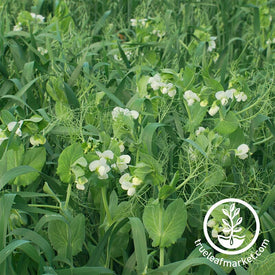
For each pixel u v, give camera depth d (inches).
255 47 141.6
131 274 64.0
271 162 86.1
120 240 67.1
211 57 128.7
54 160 80.9
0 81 106.0
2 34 111.7
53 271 54.9
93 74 102.5
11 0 154.5
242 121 86.0
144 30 136.0
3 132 63.7
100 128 78.2
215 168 69.4
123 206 65.2
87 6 166.6
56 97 88.2
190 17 158.2
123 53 111.3
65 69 100.4
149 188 69.5
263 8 157.1
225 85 100.0
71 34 128.6
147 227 60.2
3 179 59.6
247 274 59.3
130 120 68.3
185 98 75.2
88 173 59.4
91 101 83.9
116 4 168.6
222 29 164.1
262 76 102.3
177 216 59.8
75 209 69.8
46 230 70.5
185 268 58.9
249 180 77.4
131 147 69.8
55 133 76.1
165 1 155.6
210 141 70.2
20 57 107.8
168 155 76.0
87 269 57.3
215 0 174.1
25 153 65.7
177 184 75.4
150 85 84.7
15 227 65.5
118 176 70.3
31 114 83.6
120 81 98.8
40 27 139.2
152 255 64.7
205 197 70.5
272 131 80.4
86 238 71.7
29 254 56.8
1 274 54.9
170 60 120.7
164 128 78.8
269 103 84.3
